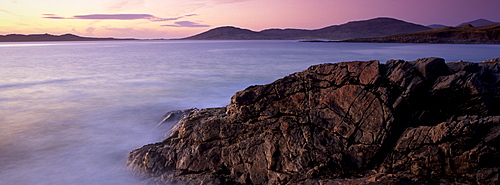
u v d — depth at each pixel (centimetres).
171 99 2498
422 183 767
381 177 786
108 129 1717
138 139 1559
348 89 983
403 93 922
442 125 817
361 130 920
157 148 1141
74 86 3244
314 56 7756
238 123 1077
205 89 2995
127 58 7500
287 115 1033
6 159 1334
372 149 878
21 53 10262
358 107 948
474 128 783
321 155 907
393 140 894
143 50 12338
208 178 976
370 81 969
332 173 870
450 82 902
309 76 1069
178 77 3891
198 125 1150
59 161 1312
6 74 4316
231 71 4541
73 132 1675
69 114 2047
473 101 887
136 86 3203
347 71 1019
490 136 764
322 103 1002
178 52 10369
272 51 10569
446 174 787
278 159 948
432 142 821
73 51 11812
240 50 11556
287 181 885
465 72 920
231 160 1012
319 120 980
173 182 1005
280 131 1000
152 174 1066
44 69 4984
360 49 11488
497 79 947
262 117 1052
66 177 1175
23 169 1247
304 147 935
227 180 965
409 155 836
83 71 4653
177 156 1082
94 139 1562
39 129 1730
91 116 1992
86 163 1287
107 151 1409
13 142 1532
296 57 7431
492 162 748
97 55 8912
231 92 2822
